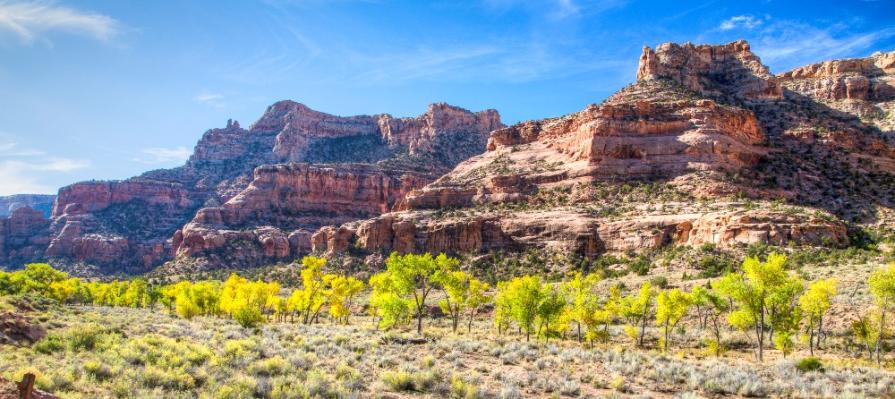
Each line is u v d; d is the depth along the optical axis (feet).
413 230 457.68
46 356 76.64
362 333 144.97
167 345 90.02
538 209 434.30
